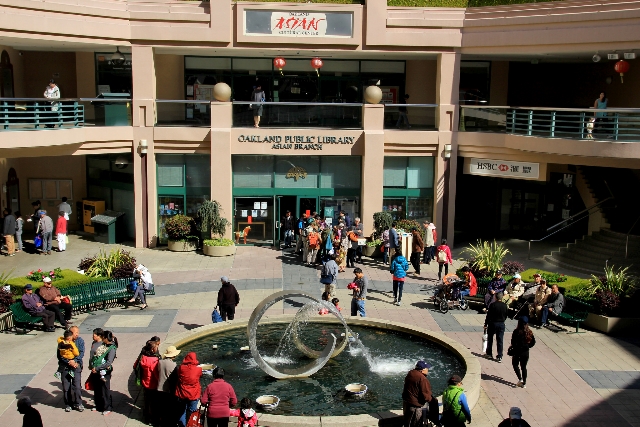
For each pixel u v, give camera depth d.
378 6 27.44
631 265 23.36
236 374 15.55
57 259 25.78
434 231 26.17
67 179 30.64
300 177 28.33
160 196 28.25
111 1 26.69
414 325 19.14
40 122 24.14
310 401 14.24
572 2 25.14
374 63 30.89
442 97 27.94
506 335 18.83
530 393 15.20
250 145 27.48
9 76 28.38
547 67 31.08
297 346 16.59
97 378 13.72
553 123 24.34
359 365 16.14
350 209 28.67
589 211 27.27
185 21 27.22
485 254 22.98
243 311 20.20
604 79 29.05
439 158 28.08
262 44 27.62
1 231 27.70
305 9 27.44
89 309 20.22
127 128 27.31
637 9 23.66
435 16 27.69
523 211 31.34
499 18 26.77
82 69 29.72
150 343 13.55
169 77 30.30
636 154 21.98
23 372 15.77
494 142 26.83
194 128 27.36
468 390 14.24
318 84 31.00
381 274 24.84
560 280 21.03
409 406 12.55
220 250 26.73
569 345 18.16
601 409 14.52
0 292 18.73
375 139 27.48
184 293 22.06
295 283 23.28
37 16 24.62
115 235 28.69
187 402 12.95
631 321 18.98
